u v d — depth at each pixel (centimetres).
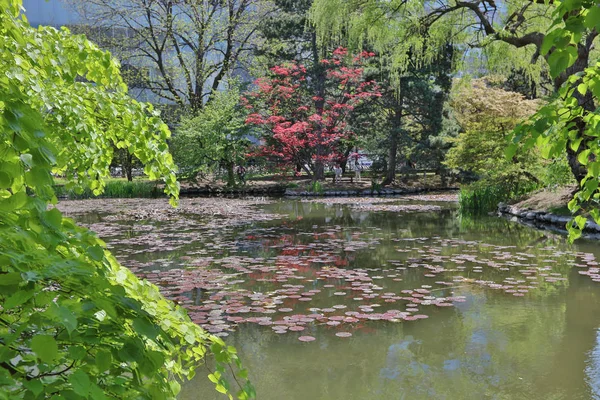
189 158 2328
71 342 106
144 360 106
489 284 641
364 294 598
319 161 2480
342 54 2256
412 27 1415
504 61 1503
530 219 1287
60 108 227
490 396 345
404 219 1362
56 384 97
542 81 2406
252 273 712
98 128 269
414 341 449
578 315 516
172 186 253
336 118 2442
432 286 636
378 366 396
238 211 1582
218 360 140
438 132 2405
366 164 3691
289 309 539
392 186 2439
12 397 80
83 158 258
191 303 558
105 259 122
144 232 1125
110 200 2012
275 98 2466
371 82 2359
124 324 114
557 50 158
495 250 884
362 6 1425
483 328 480
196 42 2695
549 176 1197
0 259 89
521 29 1409
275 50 2564
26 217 104
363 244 955
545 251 872
